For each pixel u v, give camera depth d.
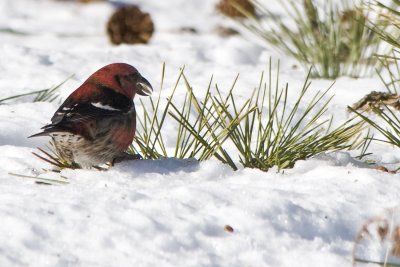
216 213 7.52
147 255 6.86
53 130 8.84
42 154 10.10
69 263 6.74
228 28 20.94
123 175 8.98
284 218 7.47
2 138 11.15
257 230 7.28
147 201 7.77
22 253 6.84
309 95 13.70
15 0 24.17
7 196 7.88
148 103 12.99
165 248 6.97
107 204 7.66
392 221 7.33
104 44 19.70
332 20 15.26
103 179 8.83
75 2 24.59
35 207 7.51
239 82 14.55
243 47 18.06
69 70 15.60
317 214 7.60
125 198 7.86
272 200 7.69
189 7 24.55
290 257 6.98
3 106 12.45
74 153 9.28
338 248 7.22
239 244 7.09
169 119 12.19
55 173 9.03
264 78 14.95
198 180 8.86
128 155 9.65
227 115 9.73
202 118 9.83
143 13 19.33
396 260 7.09
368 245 7.25
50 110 12.38
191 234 7.16
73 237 7.06
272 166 9.65
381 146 10.94
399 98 12.55
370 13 15.48
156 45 18.98
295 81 14.70
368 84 14.15
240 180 8.82
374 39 14.91
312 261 6.91
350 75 14.95
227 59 17.33
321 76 15.18
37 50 16.80
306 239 7.30
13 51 16.44
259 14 22.59
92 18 23.33
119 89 9.59
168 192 8.07
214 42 19.61
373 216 7.66
